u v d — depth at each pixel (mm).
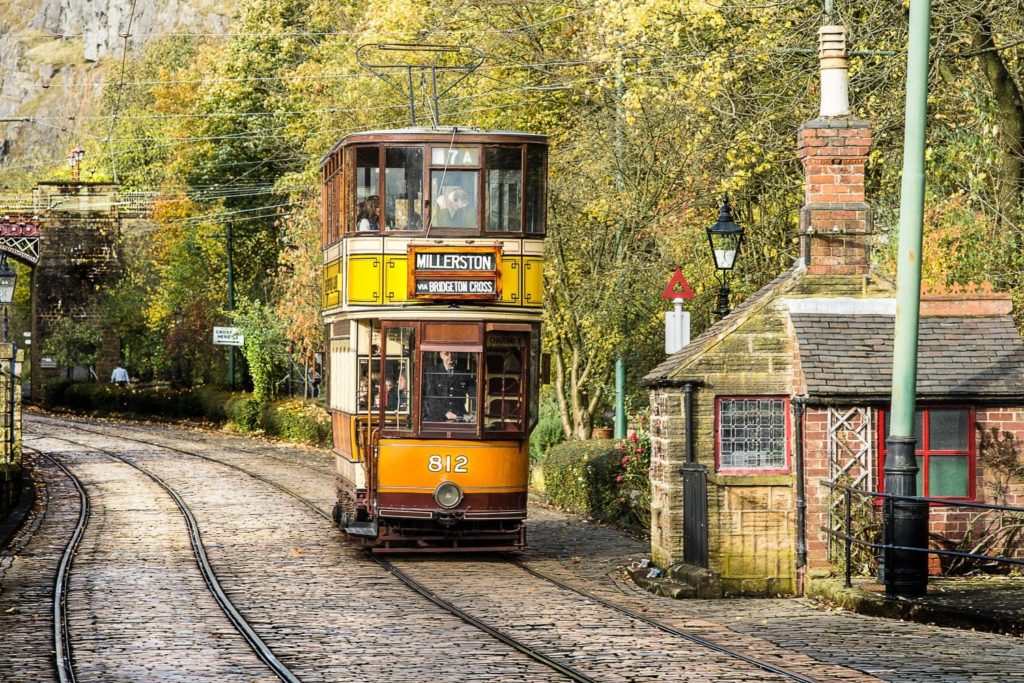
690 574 26953
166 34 162750
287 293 71938
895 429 24734
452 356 32312
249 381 94188
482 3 52938
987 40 35219
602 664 19453
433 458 32062
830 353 27109
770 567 27312
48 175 191125
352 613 24406
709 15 39094
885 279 27984
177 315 97125
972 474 27062
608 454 40875
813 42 38562
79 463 60312
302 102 84562
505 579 29344
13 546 34531
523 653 20406
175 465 59312
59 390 108688
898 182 39750
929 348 27484
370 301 32500
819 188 28141
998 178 36125
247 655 20344
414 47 39938
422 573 30203
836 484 26109
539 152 32969
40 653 20469
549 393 53250
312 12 92000
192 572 29859
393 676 18734
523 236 32688
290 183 78500
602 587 28359
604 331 46094
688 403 27594
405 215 32531
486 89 53531
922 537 24250
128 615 24016
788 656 19891
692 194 44625
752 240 44938
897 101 38406
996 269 35375
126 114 144125
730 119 42531
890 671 18641
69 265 117500
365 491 32719
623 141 45375
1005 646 20703
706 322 44875
